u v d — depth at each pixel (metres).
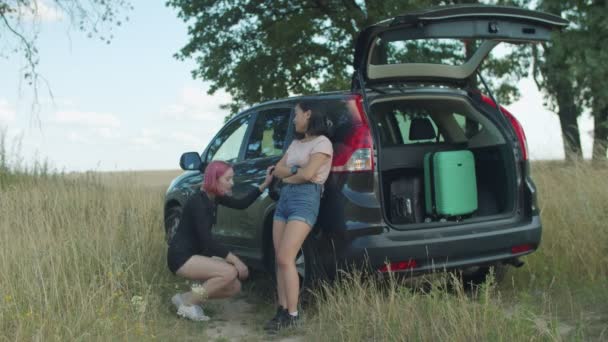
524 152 5.29
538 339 3.82
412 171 5.38
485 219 5.04
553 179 7.75
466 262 4.83
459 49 19.97
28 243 6.19
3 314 4.62
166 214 7.39
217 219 6.14
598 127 17.12
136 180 10.22
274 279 5.45
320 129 4.72
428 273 4.79
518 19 4.91
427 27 4.63
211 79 22.00
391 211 5.21
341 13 20.75
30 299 4.84
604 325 4.36
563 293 5.25
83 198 8.83
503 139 5.27
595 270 5.79
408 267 4.67
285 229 4.73
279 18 21.98
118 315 4.67
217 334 4.88
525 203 5.23
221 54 21.67
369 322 4.39
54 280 5.10
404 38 4.78
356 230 4.63
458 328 3.97
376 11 19.81
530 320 3.88
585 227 6.26
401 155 5.34
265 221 5.38
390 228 4.69
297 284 4.74
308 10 21.67
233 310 5.55
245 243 5.72
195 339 4.67
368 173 4.67
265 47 21.81
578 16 16.69
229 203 5.18
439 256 4.71
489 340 3.83
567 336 4.16
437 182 5.02
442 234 4.76
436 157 5.02
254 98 22.05
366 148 4.70
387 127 5.44
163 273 6.44
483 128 5.43
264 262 5.49
